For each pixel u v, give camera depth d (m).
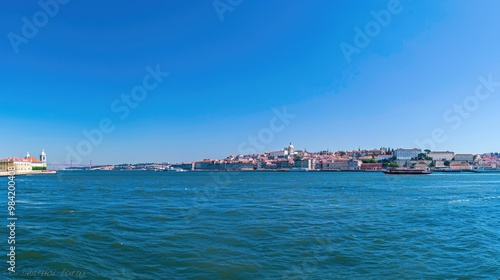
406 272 16.81
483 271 17.09
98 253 19.30
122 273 15.93
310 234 25.22
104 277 15.33
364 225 29.59
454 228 28.55
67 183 110.44
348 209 41.25
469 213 38.09
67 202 47.97
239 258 18.61
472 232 26.81
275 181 132.38
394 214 36.91
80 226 27.67
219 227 27.77
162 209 40.19
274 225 28.91
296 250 20.55
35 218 31.95
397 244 22.50
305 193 68.56
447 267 17.70
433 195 64.31
